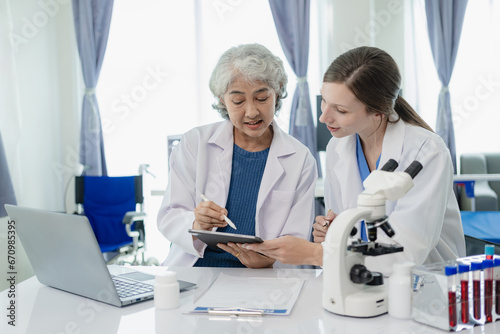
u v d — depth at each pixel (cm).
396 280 90
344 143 142
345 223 90
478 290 85
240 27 387
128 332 87
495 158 362
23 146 352
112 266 136
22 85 350
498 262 87
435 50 375
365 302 90
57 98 387
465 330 83
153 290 109
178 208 152
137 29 390
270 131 163
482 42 384
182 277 123
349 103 113
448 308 82
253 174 155
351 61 113
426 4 376
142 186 314
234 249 129
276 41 386
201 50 386
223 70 138
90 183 310
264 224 152
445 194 117
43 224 104
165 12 388
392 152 126
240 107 139
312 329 85
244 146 159
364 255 96
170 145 294
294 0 367
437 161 116
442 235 133
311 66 388
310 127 376
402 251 99
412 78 386
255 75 133
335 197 150
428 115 393
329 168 152
